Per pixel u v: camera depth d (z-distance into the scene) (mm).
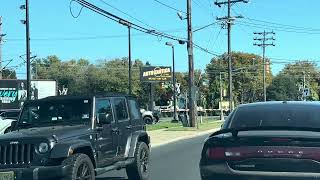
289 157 6918
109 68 112062
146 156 12719
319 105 8266
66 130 9734
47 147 9141
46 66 124562
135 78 108062
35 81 57688
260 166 7027
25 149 9164
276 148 6988
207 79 113938
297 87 130375
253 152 7062
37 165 9086
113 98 11500
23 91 56844
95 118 10461
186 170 14617
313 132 7301
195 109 39219
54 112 10609
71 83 112875
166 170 14656
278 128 7250
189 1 39219
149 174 13594
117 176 13508
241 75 119938
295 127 7176
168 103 106688
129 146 11930
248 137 7188
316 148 6871
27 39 33938
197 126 38938
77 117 10445
